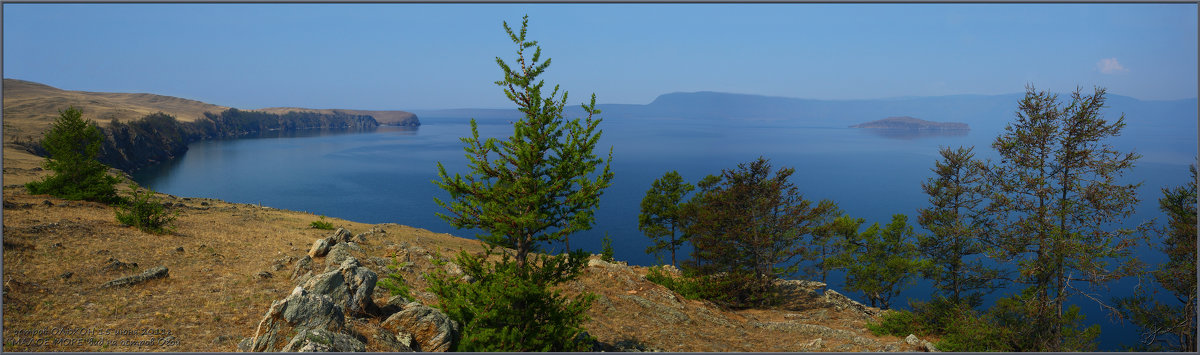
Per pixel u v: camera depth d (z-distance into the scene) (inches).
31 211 1102.4
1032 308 911.0
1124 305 1028.5
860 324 1261.1
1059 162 920.3
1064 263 904.9
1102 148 891.4
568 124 648.4
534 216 616.7
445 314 637.9
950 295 1145.4
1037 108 932.6
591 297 663.8
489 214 621.3
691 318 1075.3
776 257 1424.7
